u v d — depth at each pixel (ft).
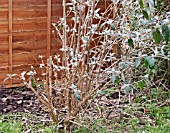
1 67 14.93
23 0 14.71
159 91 14.15
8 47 14.87
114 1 11.02
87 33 10.66
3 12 14.44
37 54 15.57
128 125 11.62
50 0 15.28
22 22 14.92
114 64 10.59
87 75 10.59
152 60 8.29
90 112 11.95
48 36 15.58
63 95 11.00
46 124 11.67
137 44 10.61
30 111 12.84
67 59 10.78
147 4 7.50
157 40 7.72
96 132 11.02
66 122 10.91
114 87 13.29
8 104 13.50
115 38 10.68
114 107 12.80
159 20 9.16
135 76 13.38
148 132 11.14
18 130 11.12
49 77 10.89
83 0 11.03
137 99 13.56
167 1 14.53
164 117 12.37
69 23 15.64
